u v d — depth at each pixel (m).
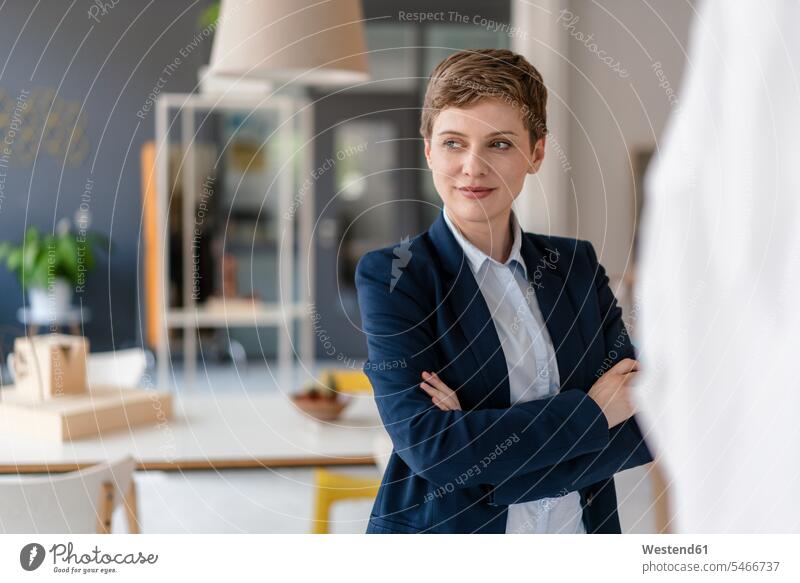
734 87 0.78
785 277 0.77
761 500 0.76
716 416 0.78
